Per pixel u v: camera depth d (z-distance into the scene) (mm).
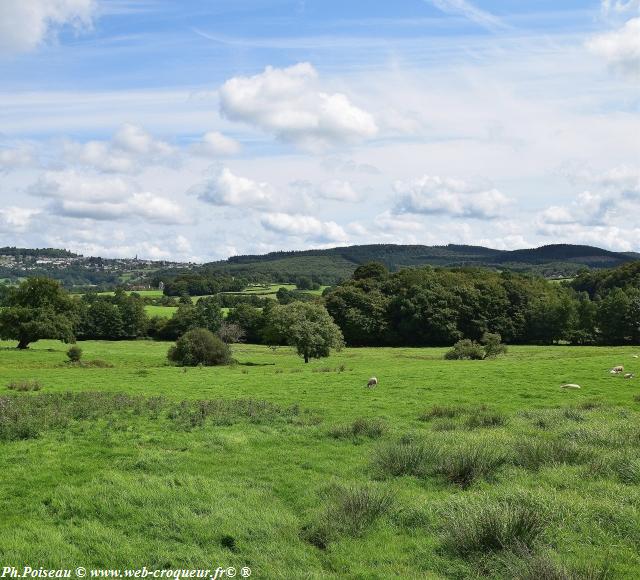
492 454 14703
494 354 66562
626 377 34312
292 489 13422
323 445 17734
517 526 9906
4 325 77688
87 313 120562
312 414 23438
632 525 10289
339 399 27953
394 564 9492
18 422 20359
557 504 11250
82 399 27172
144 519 11398
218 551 10125
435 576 9008
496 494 12164
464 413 22594
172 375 44062
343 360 67562
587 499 11711
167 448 17406
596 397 26797
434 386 32000
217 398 28469
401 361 61156
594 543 9867
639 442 16312
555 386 30984
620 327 97188
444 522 10766
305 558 9852
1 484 13750
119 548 10148
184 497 12453
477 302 104750
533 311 103625
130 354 76062
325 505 11805
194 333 62344
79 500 12258
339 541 10422
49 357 67500
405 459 14789
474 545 9656
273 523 11219
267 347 97625
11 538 10406
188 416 22703
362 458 16062
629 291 105875
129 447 17344
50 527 10992
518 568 8570
